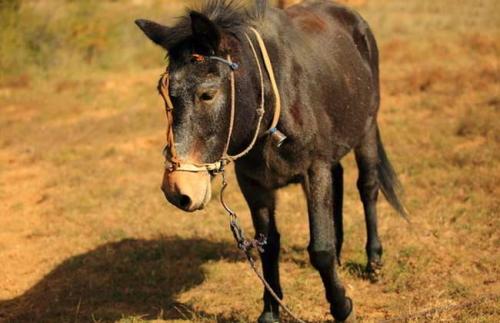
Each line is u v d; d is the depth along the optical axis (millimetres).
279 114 5754
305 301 7461
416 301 7219
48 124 17031
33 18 23234
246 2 6031
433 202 9805
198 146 5047
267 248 6699
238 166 6262
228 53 5195
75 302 7969
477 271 7762
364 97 7594
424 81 16703
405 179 10781
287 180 6215
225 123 5160
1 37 22156
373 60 8523
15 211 11422
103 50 24203
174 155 4977
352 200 10406
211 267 8547
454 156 11336
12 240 10188
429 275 7754
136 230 9961
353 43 7883
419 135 12742
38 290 8398
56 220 10773
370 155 8125
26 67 22594
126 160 13461
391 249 8477
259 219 6613
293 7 7809
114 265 8828
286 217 9836
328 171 6320
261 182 6238
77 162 13508
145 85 20562
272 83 5672
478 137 12430
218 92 5059
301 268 8352
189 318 7301
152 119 16516
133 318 7215
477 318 6441
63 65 23078
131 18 26000
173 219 10258
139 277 8461
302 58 6285
